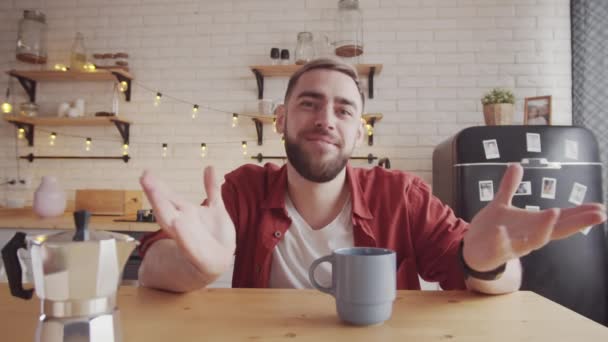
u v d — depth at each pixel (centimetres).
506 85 280
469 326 62
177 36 300
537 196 216
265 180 121
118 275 50
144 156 296
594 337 58
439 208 117
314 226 115
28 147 302
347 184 116
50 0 307
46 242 46
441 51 285
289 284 107
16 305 73
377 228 114
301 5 294
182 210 70
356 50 269
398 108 285
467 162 223
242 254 117
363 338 57
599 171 220
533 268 215
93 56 292
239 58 296
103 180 297
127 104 299
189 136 295
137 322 64
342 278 63
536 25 282
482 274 75
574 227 63
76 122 290
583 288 214
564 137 220
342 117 105
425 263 114
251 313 68
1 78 306
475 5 285
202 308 71
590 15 260
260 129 289
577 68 268
